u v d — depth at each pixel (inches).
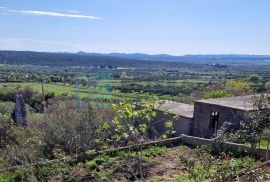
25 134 678.5
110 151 565.9
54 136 633.6
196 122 893.8
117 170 507.5
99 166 522.9
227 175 257.8
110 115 700.0
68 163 532.1
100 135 628.7
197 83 3221.0
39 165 513.3
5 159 557.9
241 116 722.8
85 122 663.1
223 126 736.3
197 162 404.5
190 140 632.4
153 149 594.6
